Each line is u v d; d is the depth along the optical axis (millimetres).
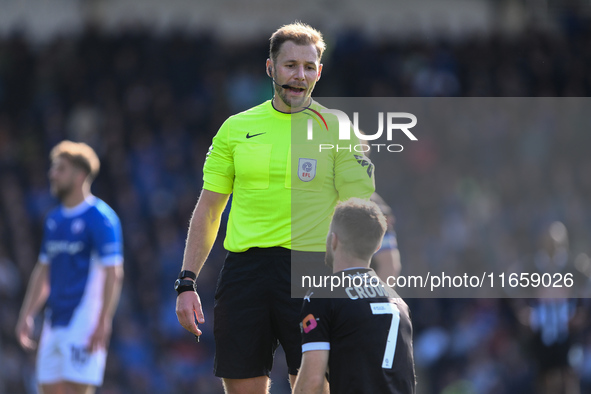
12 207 40500
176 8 49562
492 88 45938
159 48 48250
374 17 48312
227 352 12219
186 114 46344
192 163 44312
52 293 20484
